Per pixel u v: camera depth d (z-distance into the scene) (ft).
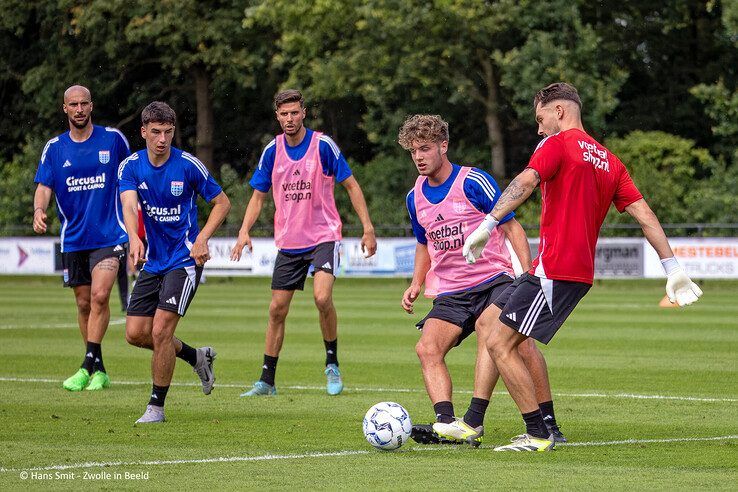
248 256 254.88
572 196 53.93
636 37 316.19
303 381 90.43
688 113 317.01
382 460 53.57
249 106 354.13
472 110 321.52
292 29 301.43
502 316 55.31
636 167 279.69
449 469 51.01
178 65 324.80
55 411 72.08
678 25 310.65
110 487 46.88
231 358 107.45
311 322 148.87
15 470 50.75
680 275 54.75
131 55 336.08
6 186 307.37
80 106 86.22
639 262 228.63
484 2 286.05
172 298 67.82
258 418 68.85
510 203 52.54
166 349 67.21
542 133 56.39
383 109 314.35
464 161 319.06
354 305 181.57
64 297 211.61
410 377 92.79
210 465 52.06
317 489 46.37
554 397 78.89
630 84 326.85
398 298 200.64
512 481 48.03
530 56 279.08
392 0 284.82
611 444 58.49
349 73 298.97
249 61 320.09
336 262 83.10
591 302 188.24
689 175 291.17
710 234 259.39
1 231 300.81
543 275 54.24
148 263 70.28
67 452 55.67
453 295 61.72
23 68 357.82
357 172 317.63
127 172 69.62
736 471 50.49
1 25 341.62
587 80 278.05
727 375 92.53
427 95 314.76
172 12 314.76
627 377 91.25
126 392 82.64
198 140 339.16
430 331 61.00
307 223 83.25
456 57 289.94
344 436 61.31
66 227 87.71
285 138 83.71
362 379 91.56
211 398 79.36
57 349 115.55
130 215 68.95
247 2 320.50
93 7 317.63
